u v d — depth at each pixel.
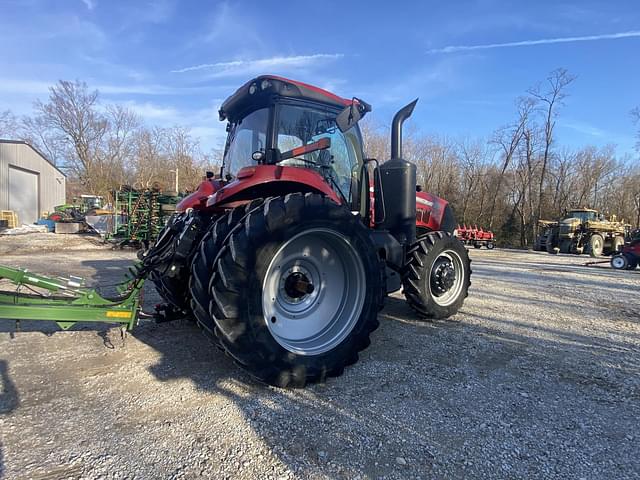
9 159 21.33
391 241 3.98
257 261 2.54
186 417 2.30
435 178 32.84
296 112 3.38
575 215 20.30
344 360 2.90
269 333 2.60
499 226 30.38
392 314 4.77
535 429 2.26
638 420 2.39
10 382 2.74
